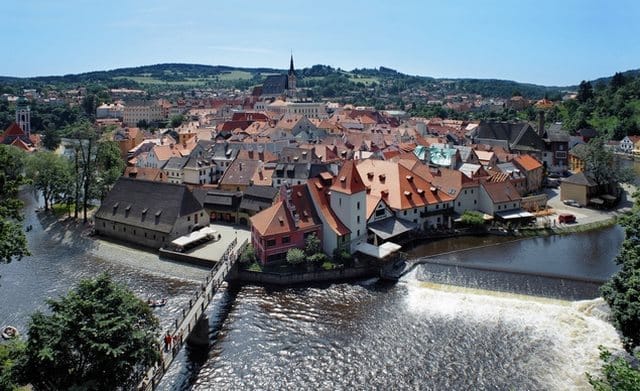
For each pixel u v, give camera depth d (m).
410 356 61.97
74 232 116.81
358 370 59.34
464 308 73.88
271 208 92.94
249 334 67.94
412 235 106.06
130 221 107.44
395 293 80.06
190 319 63.03
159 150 173.00
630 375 33.28
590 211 131.75
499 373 58.31
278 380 57.66
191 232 105.88
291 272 86.00
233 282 85.94
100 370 42.00
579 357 61.19
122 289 47.38
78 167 130.88
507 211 119.12
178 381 57.56
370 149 180.00
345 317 72.38
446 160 142.62
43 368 41.16
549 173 181.25
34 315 43.09
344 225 93.94
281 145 175.12
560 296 75.19
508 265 89.44
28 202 151.25
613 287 56.53
